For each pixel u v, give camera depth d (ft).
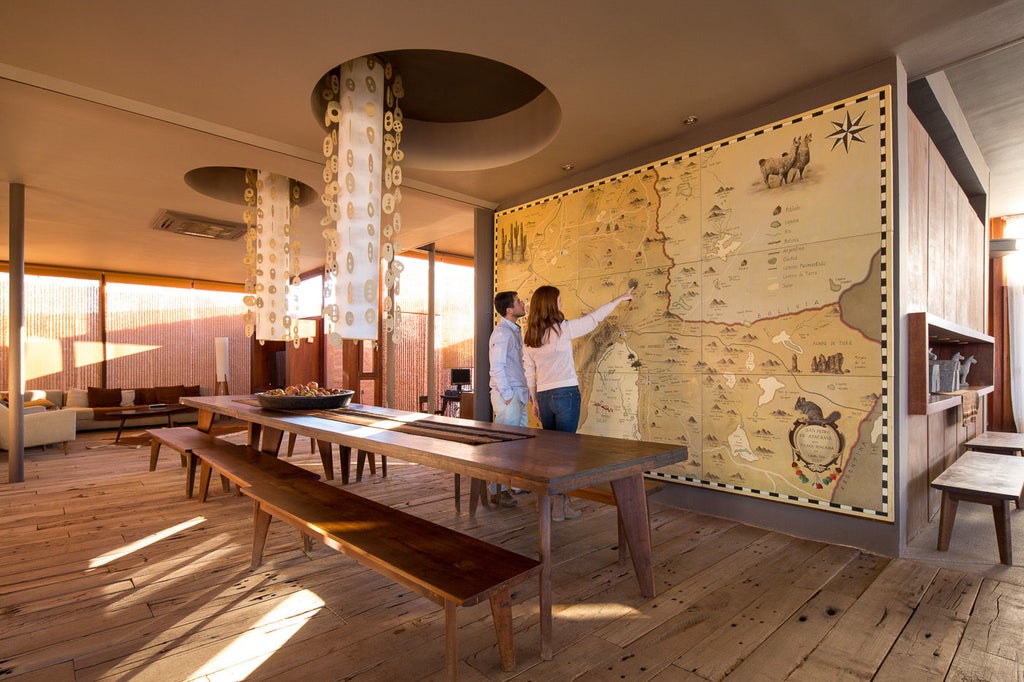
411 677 5.95
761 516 11.38
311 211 20.57
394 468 17.89
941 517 9.97
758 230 11.56
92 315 32.83
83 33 9.27
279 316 17.56
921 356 9.84
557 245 16.29
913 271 10.83
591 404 14.93
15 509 12.89
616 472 6.72
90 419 28.30
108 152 14.43
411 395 33.40
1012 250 22.40
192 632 6.98
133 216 20.95
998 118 15.38
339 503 8.18
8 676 5.98
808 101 10.94
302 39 9.47
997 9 8.51
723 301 12.10
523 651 6.48
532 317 11.78
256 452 12.65
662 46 9.64
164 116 12.25
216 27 9.11
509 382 11.81
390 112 12.17
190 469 13.96
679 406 12.88
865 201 10.07
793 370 10.93
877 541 9.79
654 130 12.90
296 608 7.64
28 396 27.45
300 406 13.30
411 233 24.50
